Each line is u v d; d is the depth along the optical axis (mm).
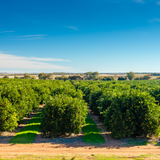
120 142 14305
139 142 14297
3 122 15109
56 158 10727
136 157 11047
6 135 15742
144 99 14695
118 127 14516
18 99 18922
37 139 14867
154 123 14219
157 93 23781
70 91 21719
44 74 164875
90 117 25125
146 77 157000
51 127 14953
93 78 177375
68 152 11977
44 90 29859
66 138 15289
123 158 10836
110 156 11188
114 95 16500
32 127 18469
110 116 15461
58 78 165875
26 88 26125
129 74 167750
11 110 15836
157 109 14695
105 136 16047
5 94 18672
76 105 15258
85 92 36625
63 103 15469
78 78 169625
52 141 14422
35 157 10844
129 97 15344
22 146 13055
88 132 16984
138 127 14992
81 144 13758
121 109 14945
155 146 13414
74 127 15016
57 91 21609
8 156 10906
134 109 14953
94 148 12875
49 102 15320
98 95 24750
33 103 24141
